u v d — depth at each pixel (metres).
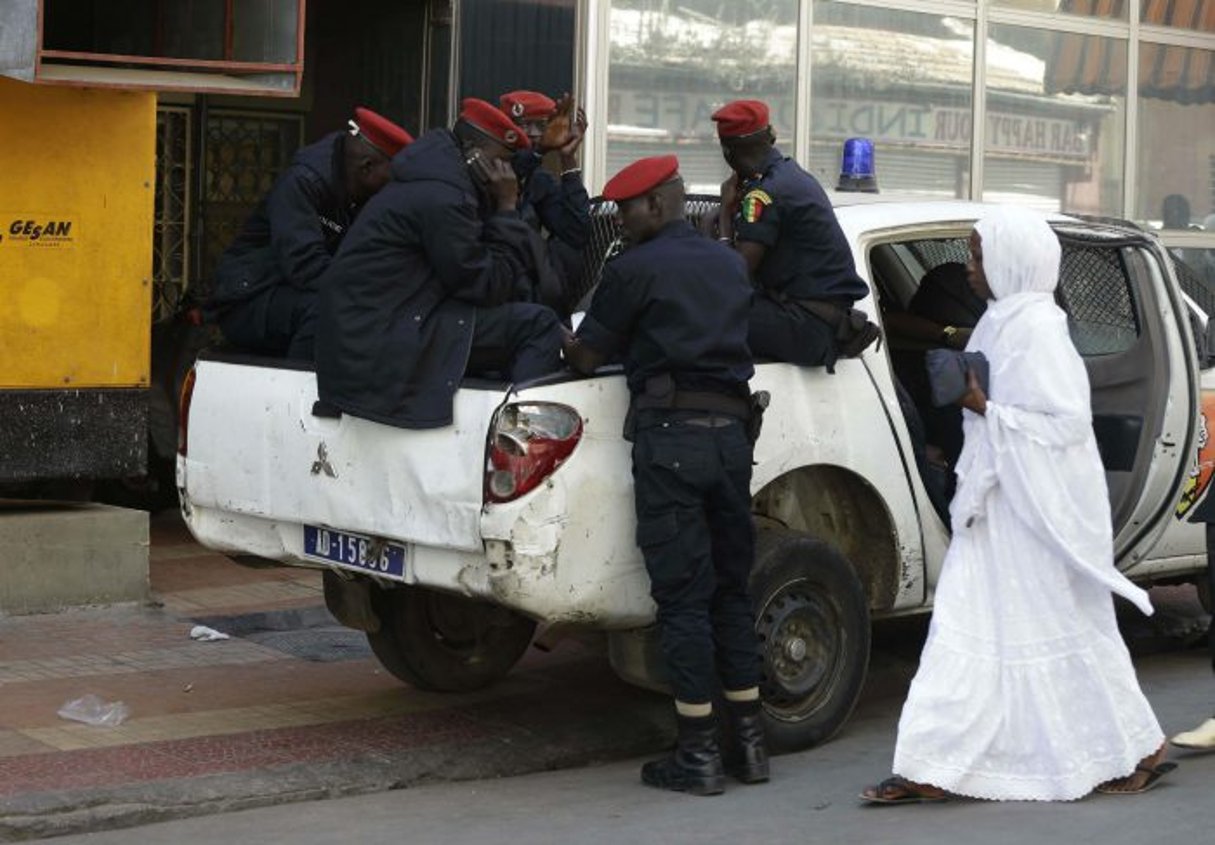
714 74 11.51
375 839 5.61
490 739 6.67
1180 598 9.59
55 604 8.47
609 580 5.95
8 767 6.14
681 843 5.55
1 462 8.33
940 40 12.52
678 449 5.84
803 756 6.59
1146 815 5.79
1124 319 7.52
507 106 7.37
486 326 6.09
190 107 11.33
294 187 6.82
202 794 5.93
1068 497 5.81
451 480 5.89
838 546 6.91
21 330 8.34
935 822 5.73
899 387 6.80
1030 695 5.83
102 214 8.48
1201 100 14.10
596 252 7.47
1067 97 13.27
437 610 7.18
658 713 7.11
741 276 5.99
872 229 6.83
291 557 6.55
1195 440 7.58
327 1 11.35
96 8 10.21
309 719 6.91
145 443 8.68
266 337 6.84
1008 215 5.94
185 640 8.14
